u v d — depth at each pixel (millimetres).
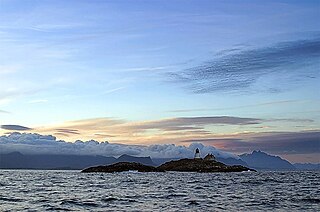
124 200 51062
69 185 92750
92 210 40656
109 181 115875
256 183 102750
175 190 73000
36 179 133500
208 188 79750
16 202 48625
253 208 42594
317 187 84250
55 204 46094
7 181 114750
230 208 42531
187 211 39906
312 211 40250
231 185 92000
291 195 60531
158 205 45344
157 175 182250
